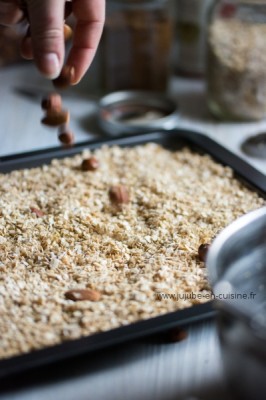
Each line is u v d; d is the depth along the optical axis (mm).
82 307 506
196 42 962
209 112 896
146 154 735
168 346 481
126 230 607
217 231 605
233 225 471
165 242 591
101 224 612
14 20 590
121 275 551
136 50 910
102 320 495
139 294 519
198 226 612
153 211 634
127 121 848
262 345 398
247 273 479
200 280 539
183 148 749
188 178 693
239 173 686
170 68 977
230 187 675
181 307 507
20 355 454
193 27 952
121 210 641
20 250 576
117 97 891
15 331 486
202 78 989
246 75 830
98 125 860
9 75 1005
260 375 412
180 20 958
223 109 859
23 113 887
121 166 714
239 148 800
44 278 545
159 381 466
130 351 470
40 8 506
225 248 460
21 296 522
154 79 933
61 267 559
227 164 704
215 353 482
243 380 424
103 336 467
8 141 812
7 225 610
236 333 410
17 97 932
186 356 480
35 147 799
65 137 713
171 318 480
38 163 709
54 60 515
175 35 980
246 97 842
